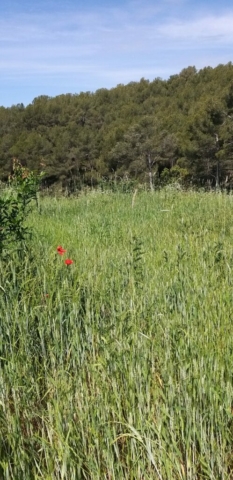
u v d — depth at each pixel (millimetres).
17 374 3039
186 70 87438
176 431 2670
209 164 48875
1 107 95062
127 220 9008
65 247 6246
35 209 10617
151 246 6297
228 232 7445
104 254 5457
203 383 2822
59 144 67625
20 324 3559
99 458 2545
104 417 2658
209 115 48812
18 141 74000
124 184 15172
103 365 3023
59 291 3941
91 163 67250
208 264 5141
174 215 9344
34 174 6074
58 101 91125
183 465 2615
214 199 10914
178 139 57250
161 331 3520
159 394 2834
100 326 3678
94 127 84000
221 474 2547
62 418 2697
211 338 3330
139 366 2926
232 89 50219
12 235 5102
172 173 42656
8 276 4219
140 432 2623
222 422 2684
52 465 2457
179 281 4375
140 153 58500
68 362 3424
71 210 10930
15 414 2773
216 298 4176
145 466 2557
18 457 2467
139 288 4363
